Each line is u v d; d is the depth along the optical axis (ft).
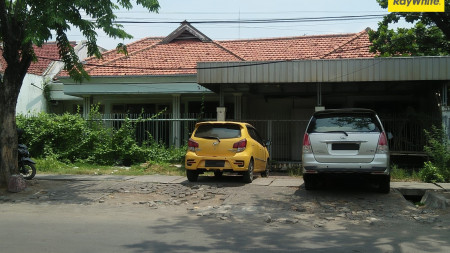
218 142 33.30
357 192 30.71
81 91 57.77
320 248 17.21
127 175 40.01
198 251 16.48
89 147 50.16
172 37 68.74
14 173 32.55
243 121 46.68
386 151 27.32
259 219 23.31
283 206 26.55
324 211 25.18
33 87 64.95
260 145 37.83
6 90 32.24
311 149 28.17
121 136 49.70
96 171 42.24
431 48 50.26
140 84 56.65
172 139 54.29
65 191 31.63
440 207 26.21
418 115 44.01
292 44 64.18
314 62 41.52
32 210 25.57
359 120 28.27
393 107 55.77
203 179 37.04
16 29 31.63
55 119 51.16
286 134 54.75
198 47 65.77
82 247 16.87
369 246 17.63
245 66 42.60
